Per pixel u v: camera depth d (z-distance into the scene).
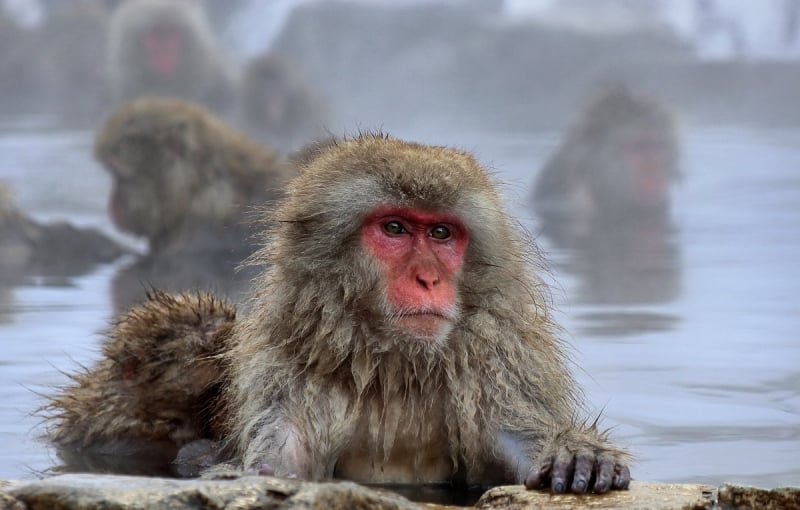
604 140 35.12
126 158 26.53
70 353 14.26
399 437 10.01
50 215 30.94
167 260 24.48
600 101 36.03
